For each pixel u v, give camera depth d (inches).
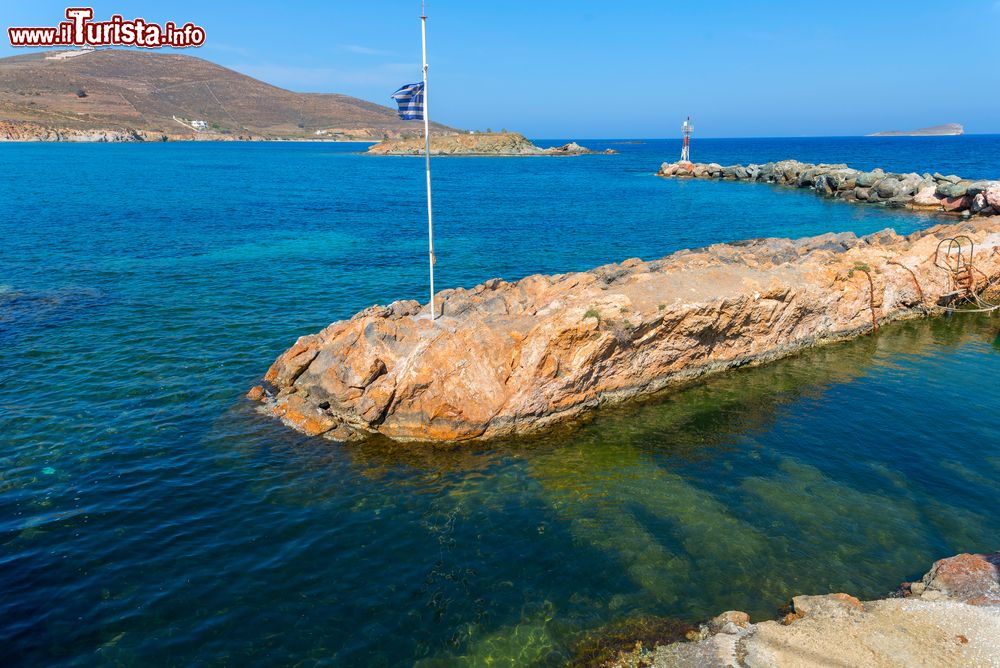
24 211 2249.0
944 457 696.4
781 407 828.6
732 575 507.8
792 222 2418.8
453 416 724.7
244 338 1032.2
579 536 557.3
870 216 2568.9
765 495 623.2
